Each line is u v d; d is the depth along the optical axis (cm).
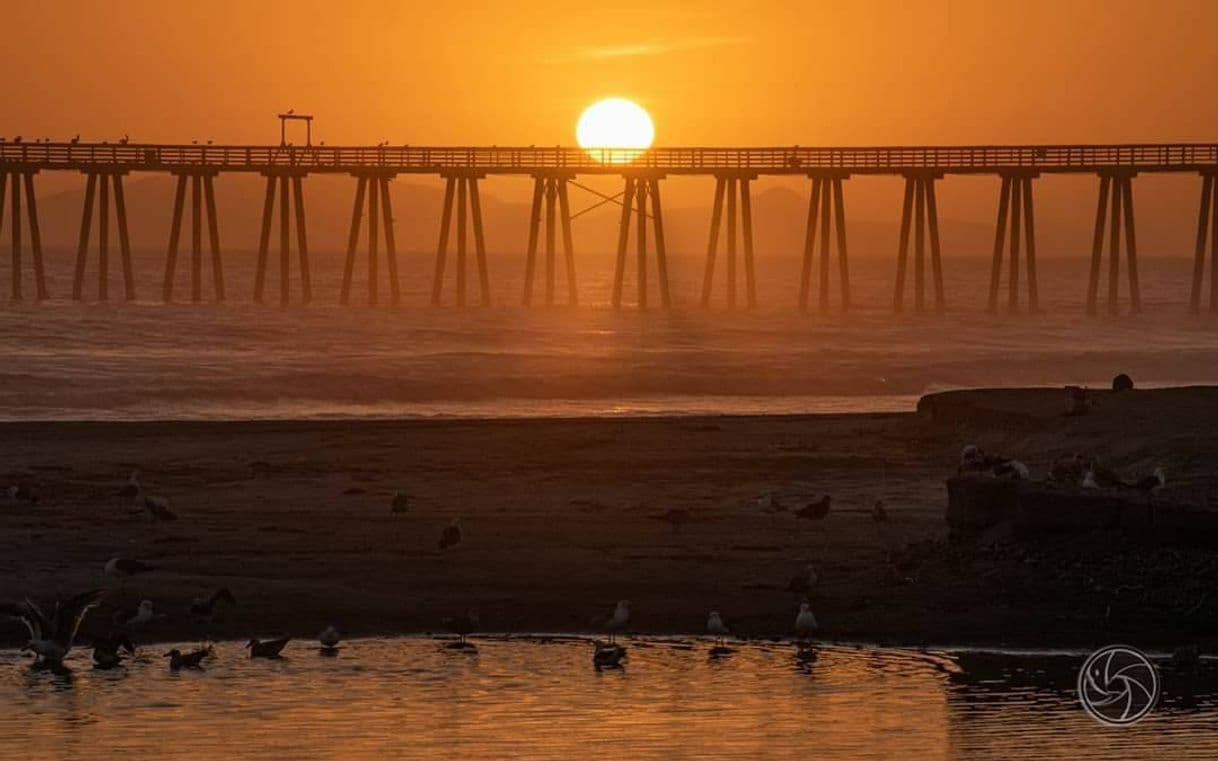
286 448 11688
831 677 6150
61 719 5566
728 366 18038
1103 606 6950
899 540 8425
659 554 8112
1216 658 6419
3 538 8281
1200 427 9706
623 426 12888
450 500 9612
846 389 17100
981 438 11156
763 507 9012
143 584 7375
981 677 6156
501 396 16075
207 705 5738
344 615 6994
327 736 5403
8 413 14225
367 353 19175
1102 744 5375
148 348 19550
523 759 5194
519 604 7188
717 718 5631
